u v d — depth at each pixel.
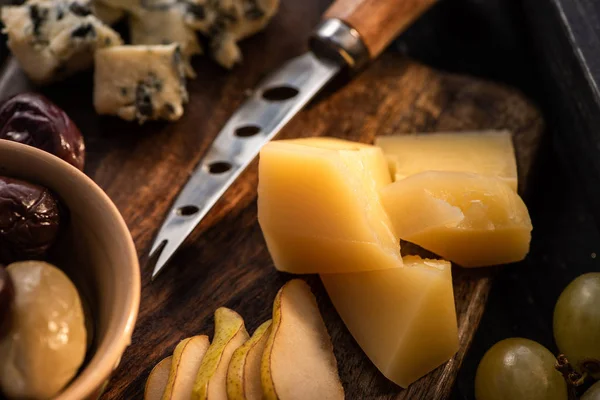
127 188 0.35
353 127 0.37
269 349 0.30
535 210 0.37
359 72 0.38
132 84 0.36
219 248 0.34
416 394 0.31
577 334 0.31
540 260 0.36
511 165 0.34
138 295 0.27
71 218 0.28
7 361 0.25
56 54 0.36
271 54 0.39
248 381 0.29
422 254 0.33
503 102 0.37
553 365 0.31
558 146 0.38
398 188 0.32
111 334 0.26
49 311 0.25
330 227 0.31
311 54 0.38
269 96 0.38
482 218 0.32
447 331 0.31
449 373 0.31
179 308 0.32
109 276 0.27
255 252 0.34
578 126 0.36
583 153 0.36
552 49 0.37
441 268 0.31
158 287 0.33
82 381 0.25
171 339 0.32
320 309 0.32
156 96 0.36
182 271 0.33
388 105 0.38
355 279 0.31
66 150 0.32
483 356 0.32
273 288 0.33
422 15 0.42
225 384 0.29
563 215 0.37
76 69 0.38
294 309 0.31
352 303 0.31
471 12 0.42
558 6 0.36
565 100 0.37
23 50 0.37
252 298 0.33
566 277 0.36
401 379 0.30
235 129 0.36
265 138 0.35
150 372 0.31
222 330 0.31
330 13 0.38
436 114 0.37
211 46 0.39
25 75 0.38
